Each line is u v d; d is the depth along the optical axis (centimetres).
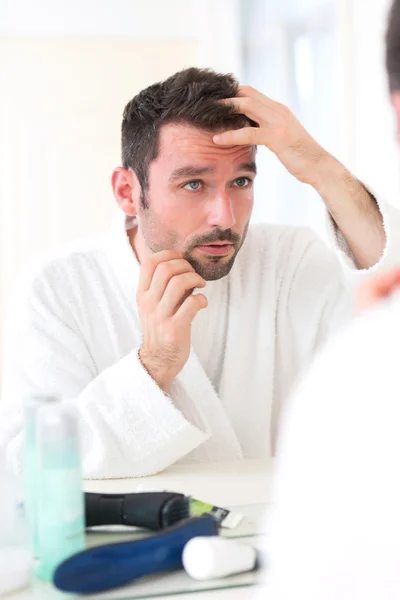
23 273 137
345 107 277
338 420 40
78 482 70
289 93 314
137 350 114
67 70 348
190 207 119
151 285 115
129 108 124
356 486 39
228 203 117
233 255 122
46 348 126
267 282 140
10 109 345
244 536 78
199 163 115
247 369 136
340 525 39
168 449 110
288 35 314
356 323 43
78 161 351
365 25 265
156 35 353
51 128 348
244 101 118
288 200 317
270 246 143
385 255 126
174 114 116
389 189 254
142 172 122
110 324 132
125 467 109
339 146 286
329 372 42
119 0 345
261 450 136
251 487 102
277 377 141
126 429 109
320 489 40
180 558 71
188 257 121
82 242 141
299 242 146
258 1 332
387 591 38
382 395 39
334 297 141
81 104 350
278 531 42
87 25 346
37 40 344
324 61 294
